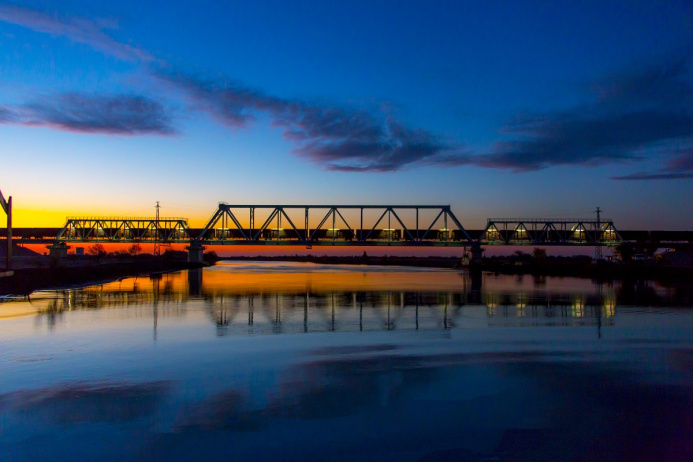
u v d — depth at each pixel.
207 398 13.90
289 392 14.48
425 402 13.66
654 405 13.45
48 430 11.63
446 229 124.12
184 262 149.38
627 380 15.87
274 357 19.11
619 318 30.81
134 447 10.77
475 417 12.55
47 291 50.38
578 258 167.25
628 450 10.72
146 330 25.67
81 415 12.55
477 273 107.75
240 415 12.61
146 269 102.31
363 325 28.00
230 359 18.70
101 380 15.64
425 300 42.94
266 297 45.56
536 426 11.98
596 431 11.70
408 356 19.38
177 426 11.88
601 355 19.62
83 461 10.17
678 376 16.33
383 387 15.02
